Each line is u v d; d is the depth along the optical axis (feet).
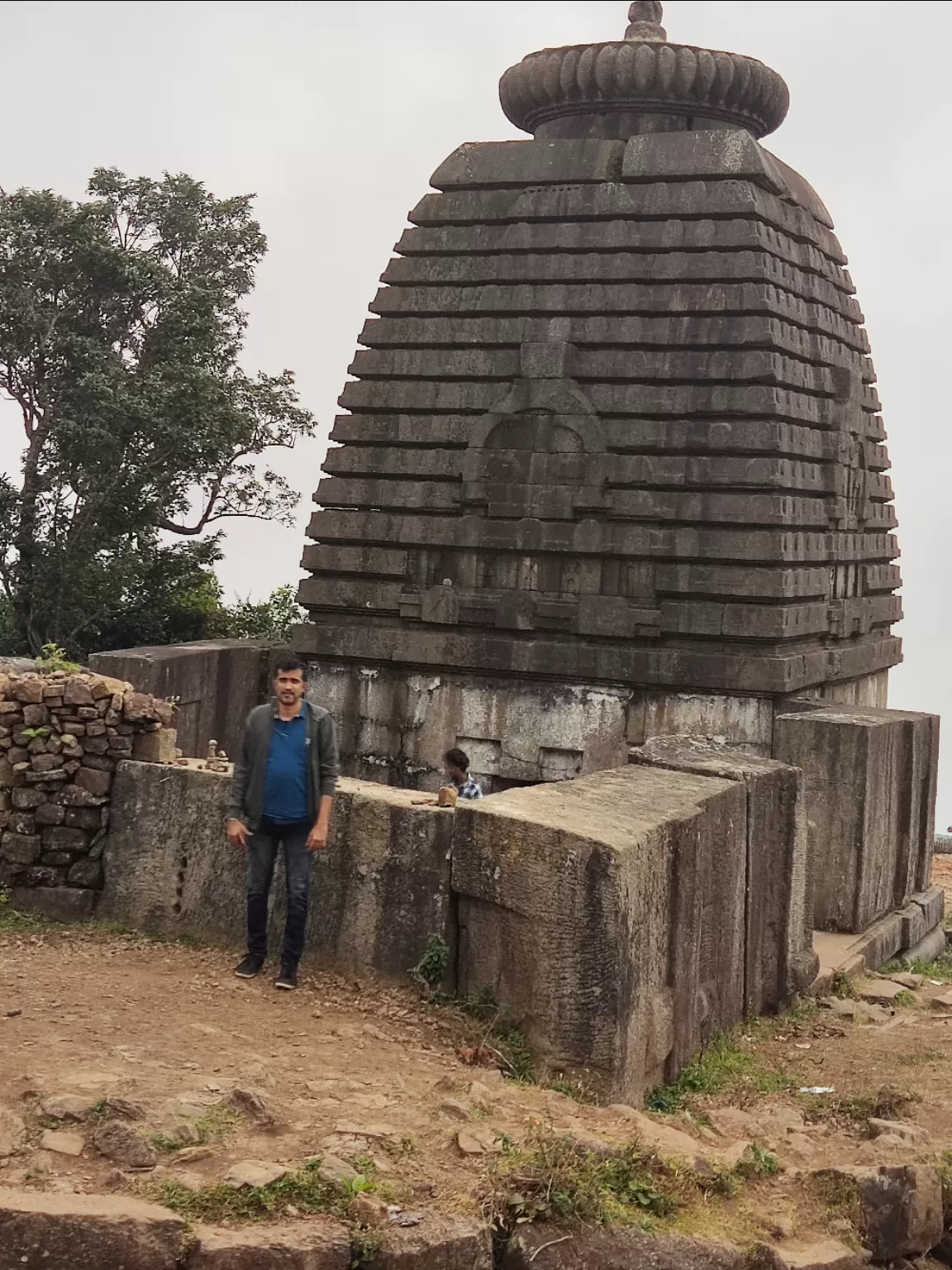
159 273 69.92
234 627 72.28
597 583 48.98
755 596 47.26
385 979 27.17
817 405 51.21
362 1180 18.12
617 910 23.95
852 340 55.42
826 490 51.13
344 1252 17.02
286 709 27.55
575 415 49.01
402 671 51.26
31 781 31.68
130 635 71.72
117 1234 16.40
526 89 52.24
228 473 73.41
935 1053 29.63
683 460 48.06
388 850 27.37
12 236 68.18
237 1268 16.56
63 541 68.69
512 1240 18.11
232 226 75.20
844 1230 20.10
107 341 71.31
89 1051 22.30
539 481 49.39
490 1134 19.93
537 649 49.11
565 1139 19.92
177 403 67.10
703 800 28.09
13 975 26.76
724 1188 20.52
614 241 49.21
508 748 49.93
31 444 70.08
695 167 48.88
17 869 31.73
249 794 27.66
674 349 48.42
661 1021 25.66
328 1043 24.38
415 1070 23.35
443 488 50.62
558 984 24.39
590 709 48.88
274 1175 17.84
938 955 46.09
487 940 26.14
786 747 40.93
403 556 51.16
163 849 30.89
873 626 56.90
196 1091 20.49
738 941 30.25
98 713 31.60
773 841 32.09
